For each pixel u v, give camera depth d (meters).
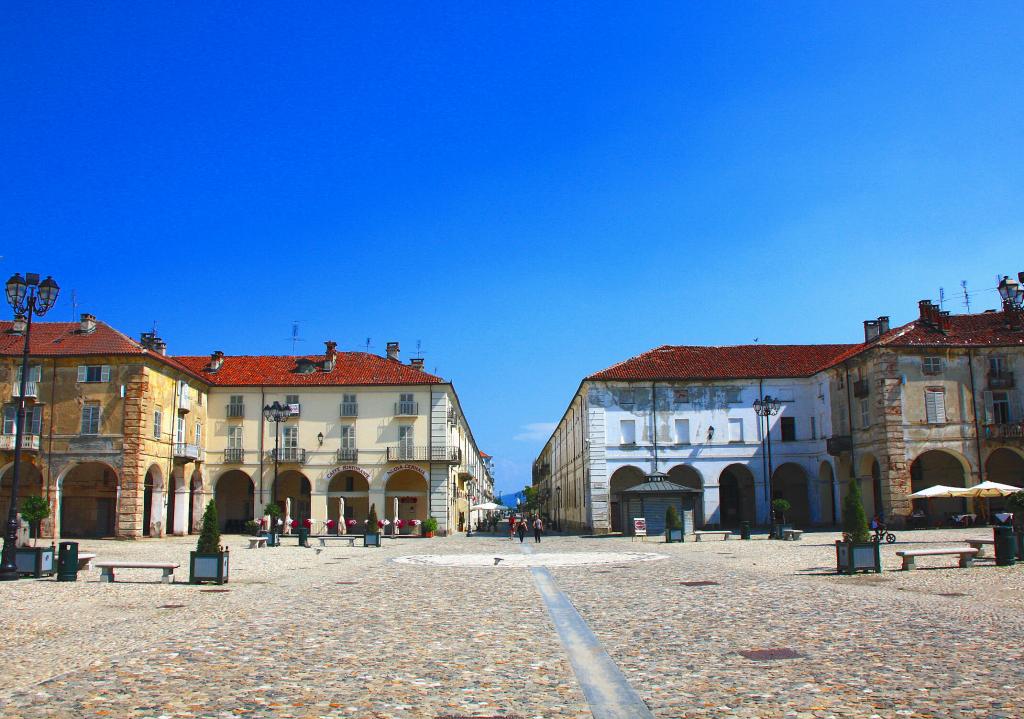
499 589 18.80
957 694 7.95
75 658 10.23
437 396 56.25
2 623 13.35
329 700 8.04
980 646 10.39
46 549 22.02
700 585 18.89
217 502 57.75
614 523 56.03
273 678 9.03
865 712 7.40
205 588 19.22
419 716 7.45
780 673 9.03
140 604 15.98
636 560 27.94
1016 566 22.02
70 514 50.31
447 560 29.25
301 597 17.25
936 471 50.28
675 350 58.28
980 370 45.91
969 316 50.25
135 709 7.71
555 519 87.19
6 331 48.66
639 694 8.19
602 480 53.72
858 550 21.19
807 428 54.38
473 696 8.18
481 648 10.88
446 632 12.30
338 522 56.19
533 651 10.62
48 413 46.12
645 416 54.38
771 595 16.56
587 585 19.50
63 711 7.64
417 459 55.56
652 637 11.61
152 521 48.28
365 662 9.93
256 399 56.44
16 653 10.60
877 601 15.23
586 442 56.28
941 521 47.53
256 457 55.78
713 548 33.94
